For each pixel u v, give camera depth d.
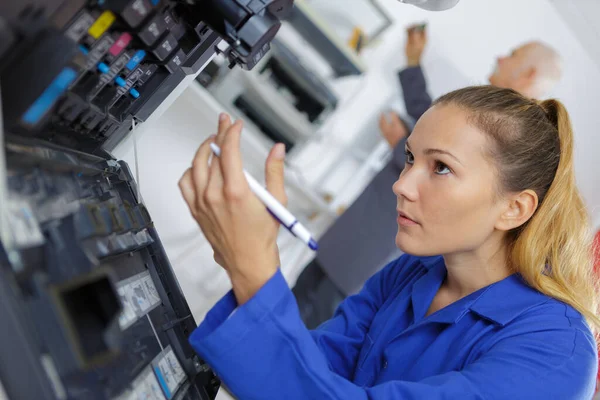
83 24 0.45
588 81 2.21
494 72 2.29
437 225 0.63
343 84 2.32
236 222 0.44
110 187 0.58
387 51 2.36
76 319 0.37
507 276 0.70
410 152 0.69
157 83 0.64
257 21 0.53
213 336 0.45
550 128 0.69
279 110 1.98
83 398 0.37
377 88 2.40
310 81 2.01
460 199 0.61
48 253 0.38
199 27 0.65
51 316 0.35
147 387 0.49
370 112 2.42
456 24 2.34
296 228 0.46
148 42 0.52
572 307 0.65
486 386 0.50
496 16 2.27
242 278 0.47
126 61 0.55
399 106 2.42
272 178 0.48
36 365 0.34
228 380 0.47
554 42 2.24
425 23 2.32
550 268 0.70
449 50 2.37
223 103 1.91
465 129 0.61
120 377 0.44
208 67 1.77
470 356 0.60
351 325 0.84
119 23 0.48
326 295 1.95
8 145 0.38
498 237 0.69
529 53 2.19
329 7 2.19
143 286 0.60
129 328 0.51
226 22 0.53
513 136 0.63
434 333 0.68
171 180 1.80
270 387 0.46
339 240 1.92
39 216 0.39
